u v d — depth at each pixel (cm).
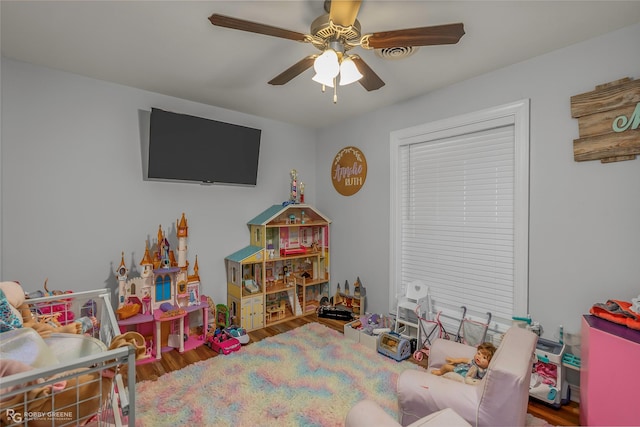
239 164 317
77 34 181
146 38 186
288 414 177
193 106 293
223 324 305
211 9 158
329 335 291
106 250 251
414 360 244
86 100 240
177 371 223
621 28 173
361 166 335
